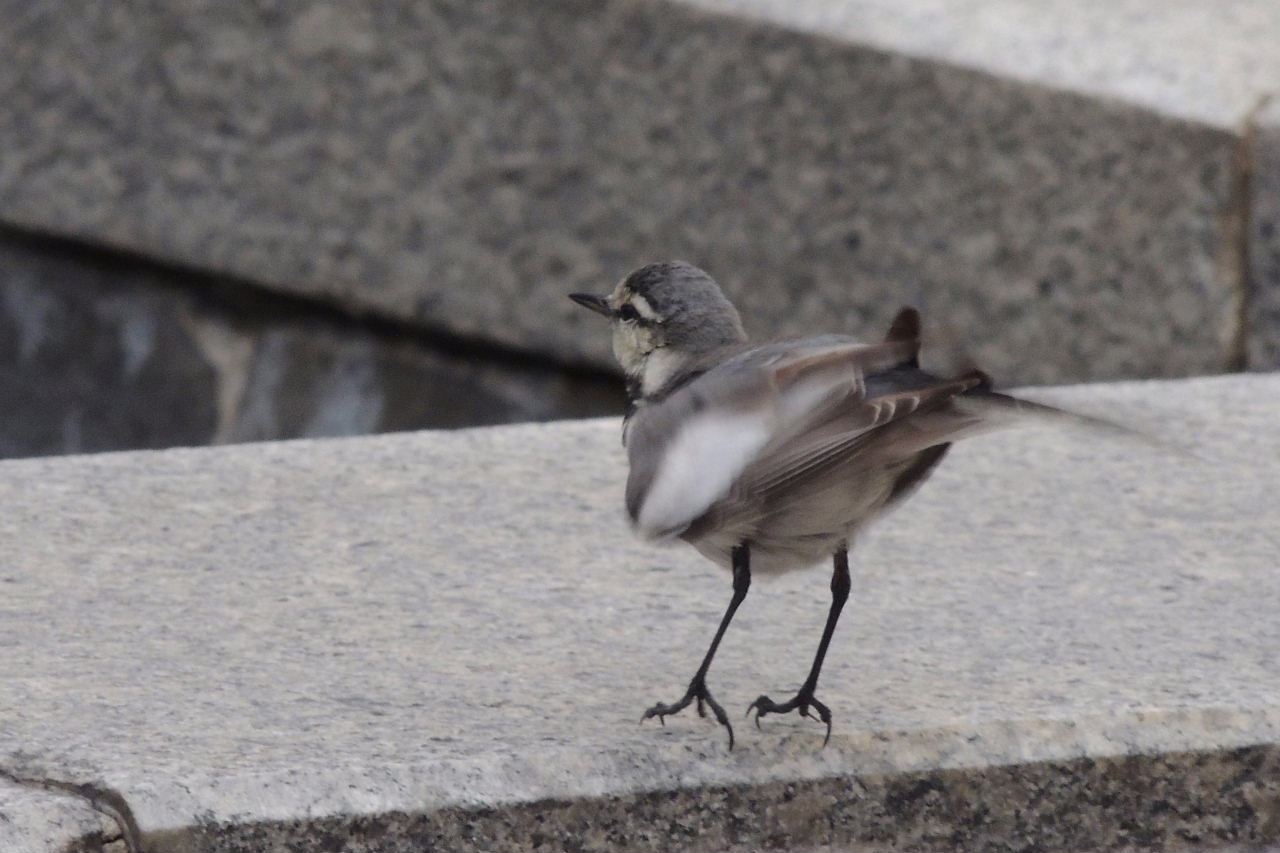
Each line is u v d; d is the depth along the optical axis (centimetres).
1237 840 769
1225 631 859
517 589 907
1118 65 1406
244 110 1550
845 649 842
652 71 1463
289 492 1020
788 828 744
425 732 754
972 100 1405
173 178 1577
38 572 917
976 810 754
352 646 843
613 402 1558
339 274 1566
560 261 1523
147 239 1591
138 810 696
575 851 729
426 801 714
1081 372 1439
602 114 1484
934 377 662
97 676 808
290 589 905
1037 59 1405
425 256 1548
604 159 1493
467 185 1523
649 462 695
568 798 725
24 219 1611
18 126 1597
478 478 1041
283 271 1574
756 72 1443
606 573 927
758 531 733
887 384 660
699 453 677
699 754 743
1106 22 1475
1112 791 760
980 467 1052
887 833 751
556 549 952
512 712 775
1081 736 760
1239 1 1540
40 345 1636
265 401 1609
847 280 1470
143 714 770
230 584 909
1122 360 1428
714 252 1491
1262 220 1371
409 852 714
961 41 1421
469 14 1485
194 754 731
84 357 1631
